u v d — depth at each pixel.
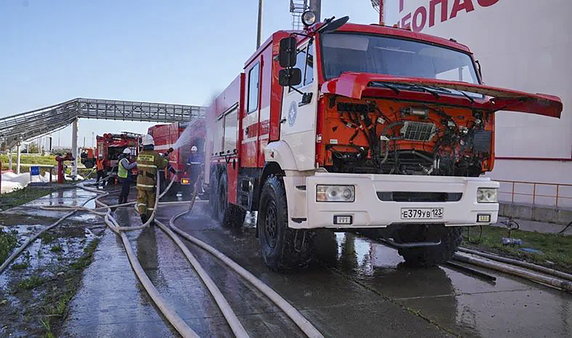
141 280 5.04
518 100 5.11
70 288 4.86
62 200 14.55
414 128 4.93
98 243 7.36
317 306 4.48
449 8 14.09
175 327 3.80
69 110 32.22
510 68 12.59
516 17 12.43
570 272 5.94
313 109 4.84
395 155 4.91
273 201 5.72
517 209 11.55
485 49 13.12
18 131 30.91
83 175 34.16
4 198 14.77
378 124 4.86
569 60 11.45
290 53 5.15
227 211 8.89
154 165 9.37
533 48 12.11
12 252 6.43
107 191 19.38
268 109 6.32
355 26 5.38
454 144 5.20
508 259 6.43
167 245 7.27
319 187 4.55
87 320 3.97
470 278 5.60
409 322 4.08
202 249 7.00
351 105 4.77
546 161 11.99
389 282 5.36
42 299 4.49
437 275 5.73
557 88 11.68
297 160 5.16
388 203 4.68
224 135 9.34
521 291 5.08
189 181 16.67
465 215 4.98
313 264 6.16
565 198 11.59
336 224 4.55
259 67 6.86
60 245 7.12
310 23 5.32
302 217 5.01
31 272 5.48
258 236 6.13
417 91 4.86
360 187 4.61
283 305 4.28
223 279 5.34
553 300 4.77
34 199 14.91
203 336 3.68
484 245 7.57
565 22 11.51
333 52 5.09
